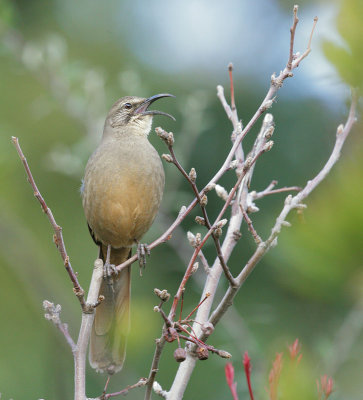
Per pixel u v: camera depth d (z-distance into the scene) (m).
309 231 4.36
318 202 4.37
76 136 13.70
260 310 7.62
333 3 4.60
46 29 14.59
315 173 11.38
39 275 12.14
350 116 4.65
